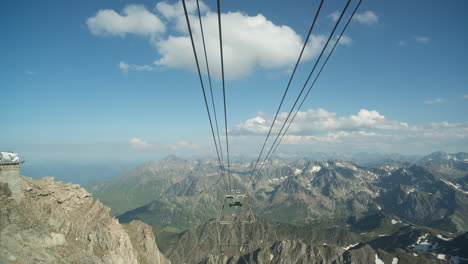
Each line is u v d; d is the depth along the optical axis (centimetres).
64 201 8294
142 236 13762
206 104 2673
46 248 5938
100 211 9819
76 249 6762
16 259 4862
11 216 5931
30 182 7394
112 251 7944
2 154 6397
